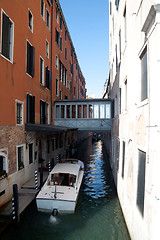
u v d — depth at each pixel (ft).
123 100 25.98
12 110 25.67
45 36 42.47
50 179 27.45
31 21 33.94
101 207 25.89
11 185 24.72
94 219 22.61
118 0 30.78
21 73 28.89
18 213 20.56
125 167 22.52
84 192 31.73
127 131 22.13
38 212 23.47
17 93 27.35
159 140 11.93
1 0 22.66
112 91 45.11
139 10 17.60
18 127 27.45
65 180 28.66
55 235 19.45
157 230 11.50
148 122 13.85
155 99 12.41
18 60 27.76
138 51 17.85
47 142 42.93
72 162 38.86
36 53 36.11
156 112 12.29
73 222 21.75
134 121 18.52
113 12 40.29
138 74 17.57
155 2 11.75
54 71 50.47
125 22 25.48
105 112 47.01
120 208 25.52
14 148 25.98
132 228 17.81
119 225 21.39
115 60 36.63
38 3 37.29
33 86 34.40
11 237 19.06
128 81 21.86
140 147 15.94
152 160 12.75
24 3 30.01
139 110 16.85
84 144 105.19
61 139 56.65
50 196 23.47
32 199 24.44
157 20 11.98
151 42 13.32
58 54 55.36
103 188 33.78
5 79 23.80
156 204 11.73
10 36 25.84
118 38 31.24
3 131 23.09
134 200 17.24
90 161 58.75
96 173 44.34
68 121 48.57
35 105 35.63
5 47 23.81
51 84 47.03
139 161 16.53
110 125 46.55
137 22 18.51
